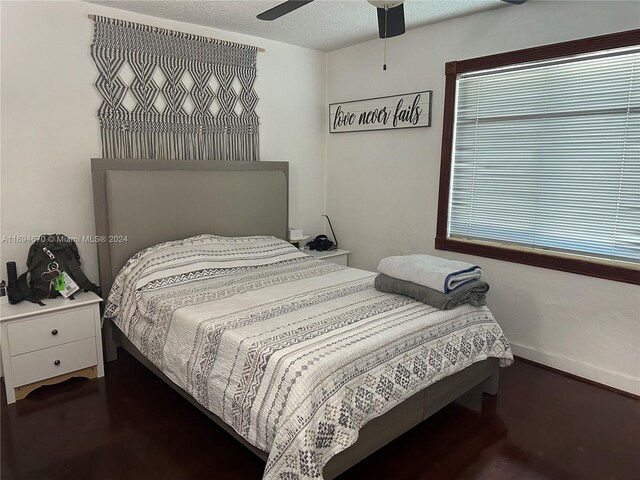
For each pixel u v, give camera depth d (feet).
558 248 10.08
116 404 8.56
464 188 11.64
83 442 7.38
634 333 8.99
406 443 7.50
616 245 9.20
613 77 8.89
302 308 7.84
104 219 10.05
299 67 13.78
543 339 10.38
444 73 11.50
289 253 11.78
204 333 7.07
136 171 10.27
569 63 9.45
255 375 6.06
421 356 6.91
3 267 9.25
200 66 11.50
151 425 7.90
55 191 9.72
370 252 14.06
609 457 7.13
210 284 9.33
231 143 12.40
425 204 12.40
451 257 11.95
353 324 7.06
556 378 9.82
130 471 6.71
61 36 9.43
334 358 5.90
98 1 9.68
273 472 5.29
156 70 10.78
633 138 8.75
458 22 11.07
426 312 7.65
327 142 14.87
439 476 6.69
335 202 14.85
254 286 9.23
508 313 10.95
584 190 9.53
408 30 12.10
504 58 10.28
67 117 9.70
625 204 8.98
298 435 5.22
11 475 6.57
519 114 10.36
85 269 10.32
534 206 10.37
